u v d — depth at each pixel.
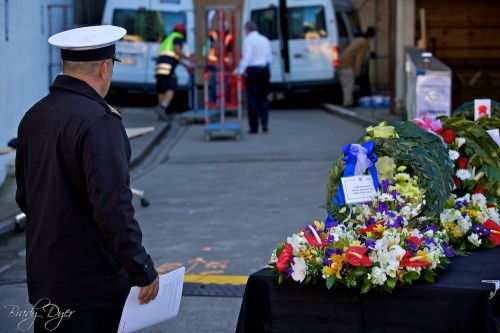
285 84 21.88
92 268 3.51
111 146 3.42
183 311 6.00
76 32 3.63
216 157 13.70
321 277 3.71
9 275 7.12
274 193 10.46
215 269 7.04
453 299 3.57
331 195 4.43
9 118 11.42
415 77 13.30
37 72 13.84
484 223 4.57
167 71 18.53
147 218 9.23
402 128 4.53
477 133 5.16
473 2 23.55
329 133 16.62
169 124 18.39
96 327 3.53
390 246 3.70
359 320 3.70
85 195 3.47
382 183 4.24
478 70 23.69
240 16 24.09
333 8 21.64
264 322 3.86
